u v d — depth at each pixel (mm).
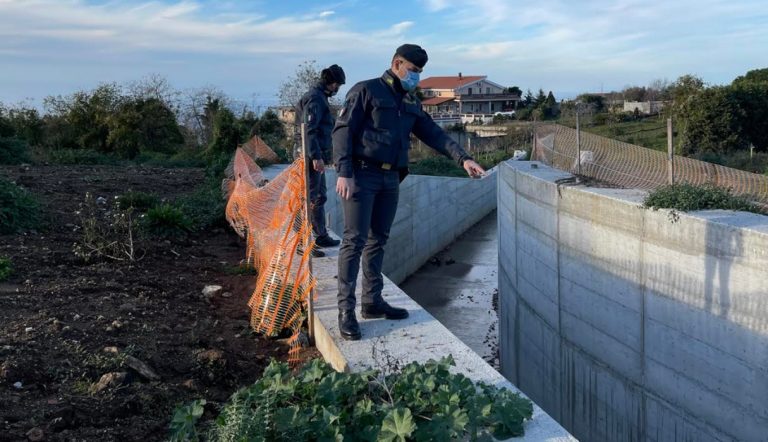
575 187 9312
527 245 11305
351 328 4797
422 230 22469
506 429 3398
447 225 25359
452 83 84812
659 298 7512
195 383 4395
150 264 7281
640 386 8031
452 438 3201
